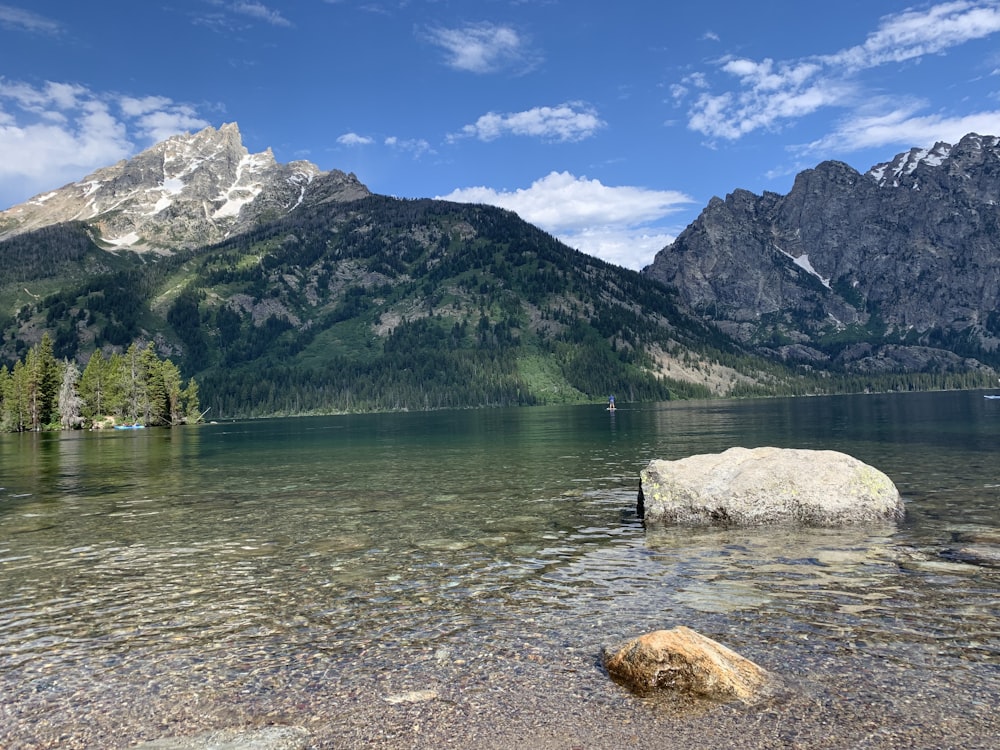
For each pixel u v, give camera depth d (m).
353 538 19.30
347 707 8.44
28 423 133.38
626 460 42.19
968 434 54.91
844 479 20.27
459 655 10.10
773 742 7.27
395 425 120.56
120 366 151.25
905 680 8.73
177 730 7.93
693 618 11.48
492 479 33.31
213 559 17.06
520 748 7.31
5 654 10.62
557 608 12.32
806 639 10.30
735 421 95.25
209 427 142.62
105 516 24.52
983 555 15.16
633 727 7.71
